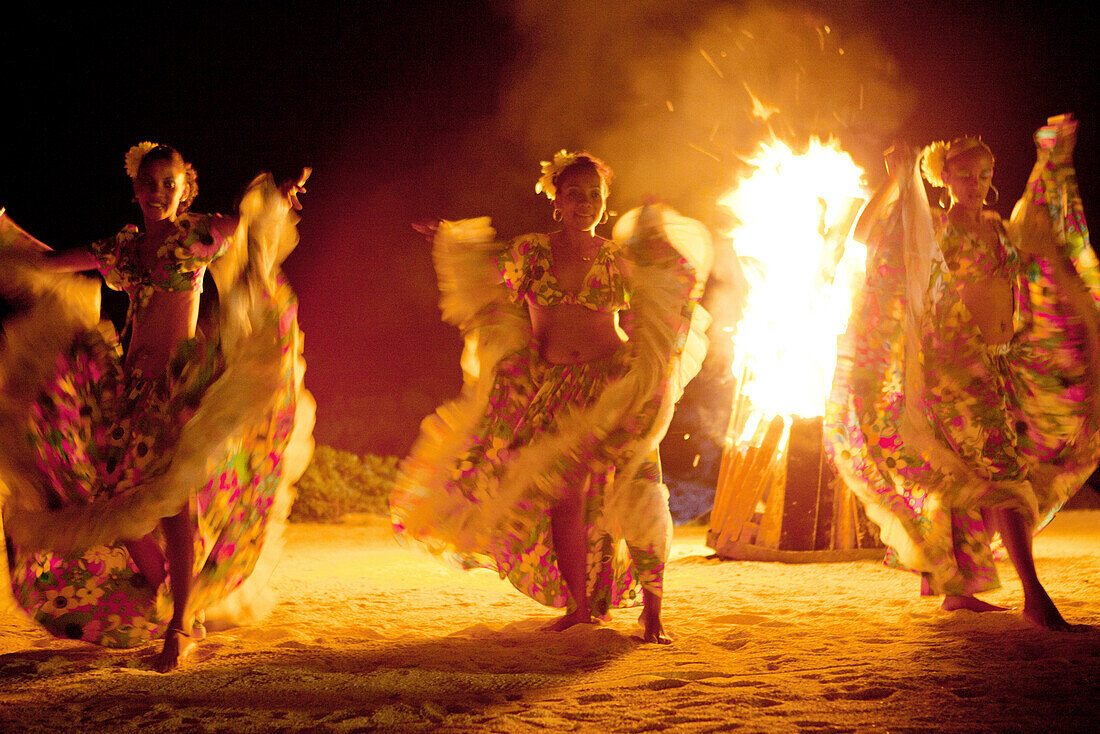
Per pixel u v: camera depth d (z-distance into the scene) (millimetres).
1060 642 3557
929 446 4320
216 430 3658
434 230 4438
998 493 4102
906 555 4398
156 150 3926
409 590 5508
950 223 4375
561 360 4219
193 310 3924
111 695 3082
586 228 4211
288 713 2873
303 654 3652
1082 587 4918
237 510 3967
